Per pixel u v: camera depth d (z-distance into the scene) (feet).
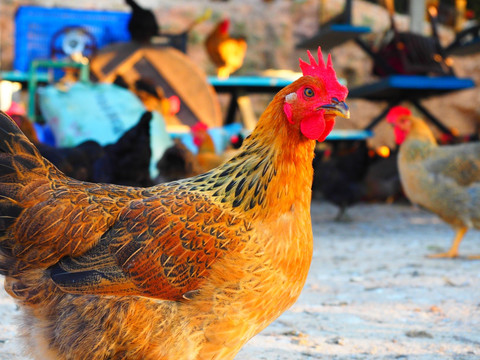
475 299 6.10
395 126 9.34
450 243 10.25
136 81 13.76
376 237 10.98
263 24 21.56
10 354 4.82
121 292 4.05
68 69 14.64
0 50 18.89
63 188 4.16
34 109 13.87
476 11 24.57
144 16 14.55
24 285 4.13
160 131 11.76
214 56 16.51
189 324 4.08
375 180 16.79
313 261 8.37
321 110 4.14
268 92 17.34
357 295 6.29
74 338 4.06
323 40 15.90
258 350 4.99
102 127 11.80
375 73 17.01
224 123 19.34
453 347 5.07
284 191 4.13
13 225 4.09
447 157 8.66
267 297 4.11
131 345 4.07
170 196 4.16
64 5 19.19
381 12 21.50
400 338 5.21
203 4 21.36
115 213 4.13
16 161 4.14
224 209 4.12
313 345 5.09
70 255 4.10
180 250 4.06
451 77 15.84
